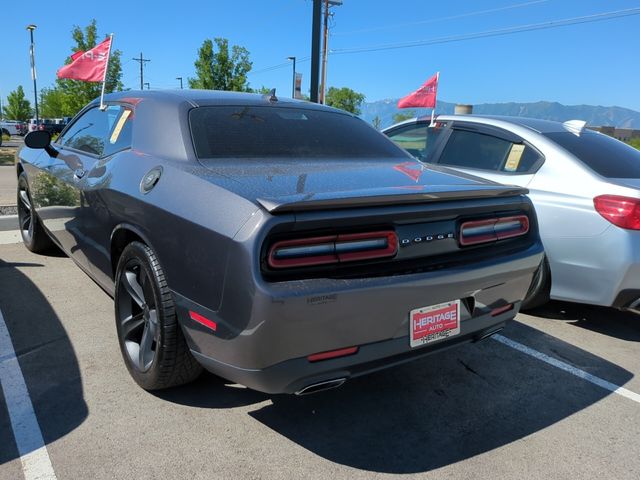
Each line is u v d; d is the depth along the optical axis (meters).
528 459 2.44
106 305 4.00
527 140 4.29
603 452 2.52
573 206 3.74
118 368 3.06
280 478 2.22
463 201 2.46
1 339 3.37
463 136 4.87
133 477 2.17
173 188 2.44
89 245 3.37
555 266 3.87
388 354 2.26
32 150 5.00
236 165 2.59
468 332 2.55
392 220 2.22
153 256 2.54
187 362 2.59
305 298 1.96
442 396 2.99
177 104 2.98
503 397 3.01
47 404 2.67
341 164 2.87
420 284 2.22
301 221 2.00
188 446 2.40
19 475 2.15
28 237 5.28
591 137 4.46
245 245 1.96
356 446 2.47
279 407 2.77
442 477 2.28
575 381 3.24
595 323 4.24
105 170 3.13
